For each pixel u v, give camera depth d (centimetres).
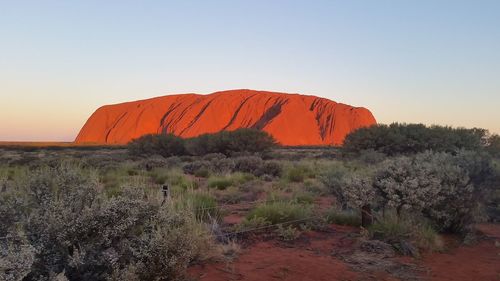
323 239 741
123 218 448
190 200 821
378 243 685
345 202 955
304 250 672
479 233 831
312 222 824
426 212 839
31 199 480
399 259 643
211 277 526
